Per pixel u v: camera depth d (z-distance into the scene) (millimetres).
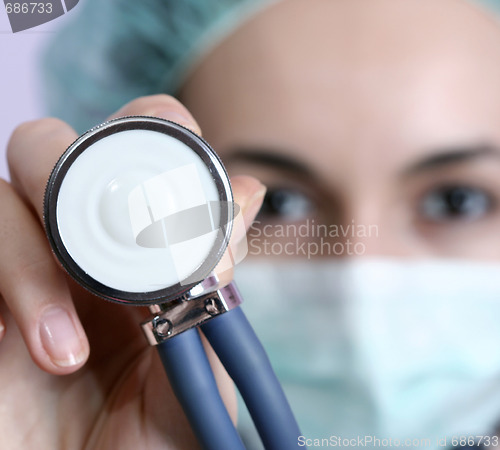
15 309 446
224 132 1160
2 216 482
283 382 1153
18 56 1188
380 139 1121
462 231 1109
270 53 1139
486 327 1106
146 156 360
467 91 1120
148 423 522
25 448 539
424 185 1123
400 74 1119
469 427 1129
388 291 1102
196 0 1112
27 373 552
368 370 1119
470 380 1121
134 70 1181
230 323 415
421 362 1115
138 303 363
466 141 1111
